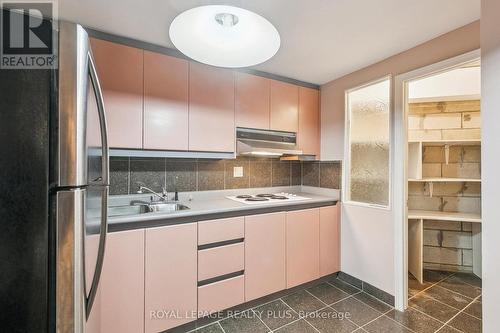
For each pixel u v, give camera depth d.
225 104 2.11
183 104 1.91
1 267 0.69
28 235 0.70
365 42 1.79
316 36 1.71
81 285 0.75
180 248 1.64
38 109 0.71
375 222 2.16
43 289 0.71
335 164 2.56
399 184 1.97
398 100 1.97
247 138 2.29
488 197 0.96
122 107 1.68
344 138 2.47
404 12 1.44
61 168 0.72
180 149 1.90
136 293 1.50
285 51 1.93
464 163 2.71
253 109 2.27
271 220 2.06
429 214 2.60
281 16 1.47
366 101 2.30
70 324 0.73
